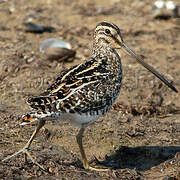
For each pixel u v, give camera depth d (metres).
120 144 12.79
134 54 12.48
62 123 13.65
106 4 25.80
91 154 12.20
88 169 11.12
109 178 10.60
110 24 12.11
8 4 24.44
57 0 25.83
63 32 21.09
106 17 23.53
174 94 16.39
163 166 11.44
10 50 18.03
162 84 16.67
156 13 23.83
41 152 11.66
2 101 14.84
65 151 12.08
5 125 13.24
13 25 21.38
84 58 18.48
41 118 10.06
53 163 10.98
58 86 10.55
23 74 16.50
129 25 22.62
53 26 21.84
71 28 21.55
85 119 10.80
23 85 15.86
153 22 23.44
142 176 10.94
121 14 24.20
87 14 23.75
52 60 17.80
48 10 24.12
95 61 11.61
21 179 10.28
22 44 18.98
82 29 21.45
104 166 11.52
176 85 17.00
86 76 10.87
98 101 10.78
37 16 22.66
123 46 12.38
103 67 11.33
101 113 11.05
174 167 11.27
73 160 11.54
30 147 11.93
